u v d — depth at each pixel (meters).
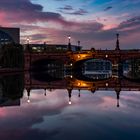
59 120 35.66
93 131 29.41
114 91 82.19
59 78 144.75
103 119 36.41
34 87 95.62
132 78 144.88
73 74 184.25
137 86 100.12
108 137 26.94
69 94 72.88
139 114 40.28
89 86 100.69
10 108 46.41
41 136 27.25
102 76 169.00
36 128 30.88
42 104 51.91
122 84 109.06
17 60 164.38
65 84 110.06
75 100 58.75
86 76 170.50
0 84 95.50
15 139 26.09
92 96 67.69
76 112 42.19
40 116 38.56
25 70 189.38
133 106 49.12
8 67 156.62
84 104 51.91
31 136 27.25
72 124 33.06
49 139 26.11
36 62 199.00
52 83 113.56
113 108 46.44
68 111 43.28
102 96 67.50
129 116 38.47
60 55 189.00
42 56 190.38
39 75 160.00
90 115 39.41
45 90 85.19
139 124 33.12
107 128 30.95
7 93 72.25
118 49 173.50
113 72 173.88
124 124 32.97
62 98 63.25
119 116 38.47
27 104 51.88
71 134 28.12
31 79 127.44
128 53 171.75
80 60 187.38
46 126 31.89
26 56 190.00
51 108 46.47
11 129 30.27
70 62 187.50
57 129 30.38
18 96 66.25
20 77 133.38
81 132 28.92
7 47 158.88
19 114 40.22
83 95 70.31
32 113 41.16
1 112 42.03
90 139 26.20
